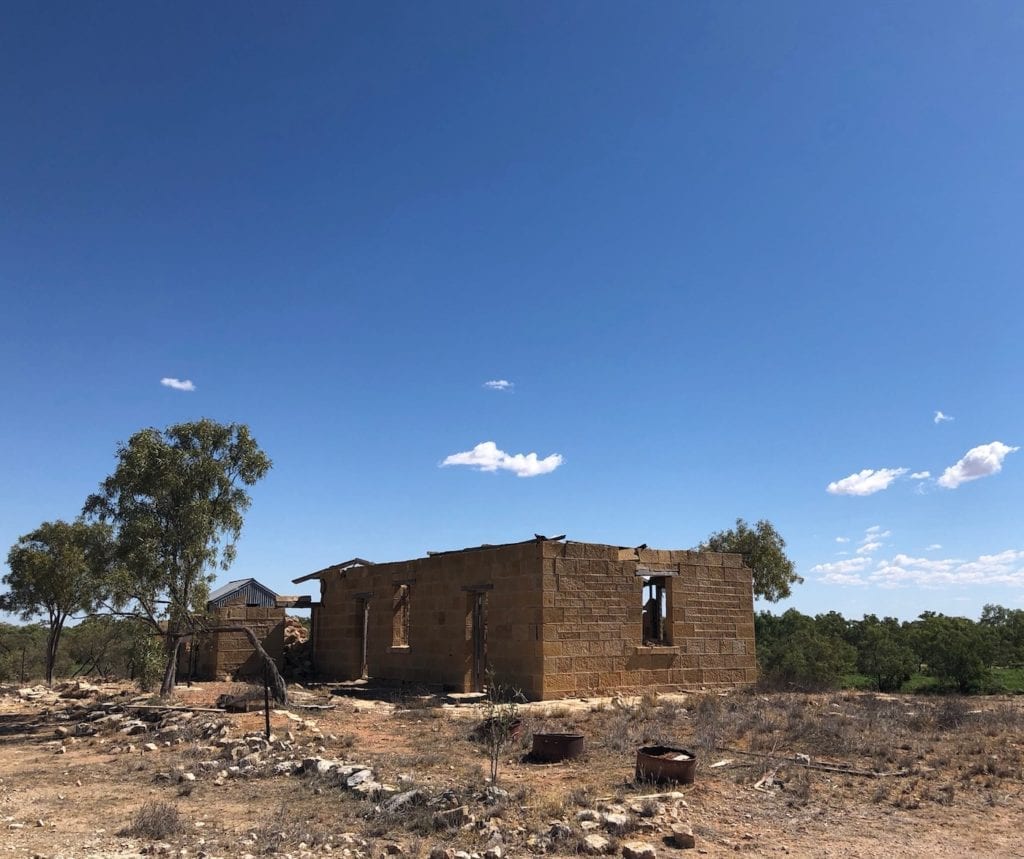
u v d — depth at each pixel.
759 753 13.55
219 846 8.60
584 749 13.58
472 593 25.12
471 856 8.00
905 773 12.08
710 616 26.00
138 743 15.78
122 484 20.52
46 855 8.32
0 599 32.66
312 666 32.47
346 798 10.62
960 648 29.45
